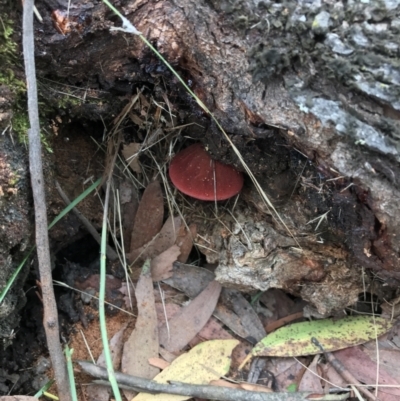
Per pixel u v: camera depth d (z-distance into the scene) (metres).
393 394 0.44
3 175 0.35
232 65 0.36
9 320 0.39
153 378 0.44
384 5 0.33
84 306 0.48
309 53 0.34
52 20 0.36
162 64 0.39
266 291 0.50
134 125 0.48
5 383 0.42
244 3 0.34
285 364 0.46
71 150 0.49
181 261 0.51
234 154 0.42
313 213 0.41
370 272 0.44
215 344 0.45
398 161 0.34
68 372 0.39
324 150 0.35
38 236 0.35
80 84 0.41
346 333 0.46
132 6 0.37
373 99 0.34
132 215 0.52
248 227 0.46
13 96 0.36
